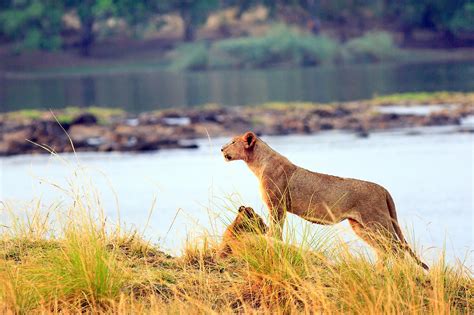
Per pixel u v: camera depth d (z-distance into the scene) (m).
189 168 36.84
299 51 115.81
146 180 33.16
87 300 11.59
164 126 53.03
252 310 11.67
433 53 120.56
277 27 117.62
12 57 116.62
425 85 81.94
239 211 13.59
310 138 48.28
